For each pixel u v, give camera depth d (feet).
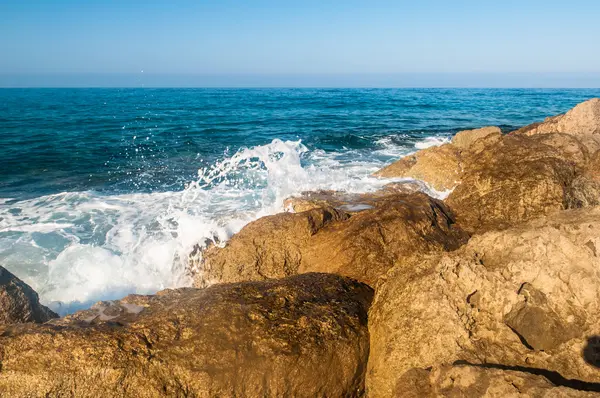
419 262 14.43
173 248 23.36
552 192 22.98
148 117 105.09
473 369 10.22
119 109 132.87
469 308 12.56
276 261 20.95
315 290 15.79
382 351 13.10
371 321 14.17
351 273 18.86
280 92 313.53
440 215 22.39
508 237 13.79
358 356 13.58
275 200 31.12
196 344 12.87
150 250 23.89
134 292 22.38
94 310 14.74
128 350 12.54
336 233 20.79
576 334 11.73
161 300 15.49
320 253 20.42
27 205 34.73
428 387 10.75
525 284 12.67
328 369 13.10
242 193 35.22
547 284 12.35
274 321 13.67
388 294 14.03
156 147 61.41
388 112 118.32
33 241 27.58
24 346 12.52
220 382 12.39
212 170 45.91
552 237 12.92
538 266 12.53
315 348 13.10
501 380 9.76
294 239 21.18
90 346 12.51
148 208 33.35
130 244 26.53
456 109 126.82
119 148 60.44
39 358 12.30
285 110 129.49
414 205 22.22
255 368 12.60
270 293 15.14
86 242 27.43
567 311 12.01
